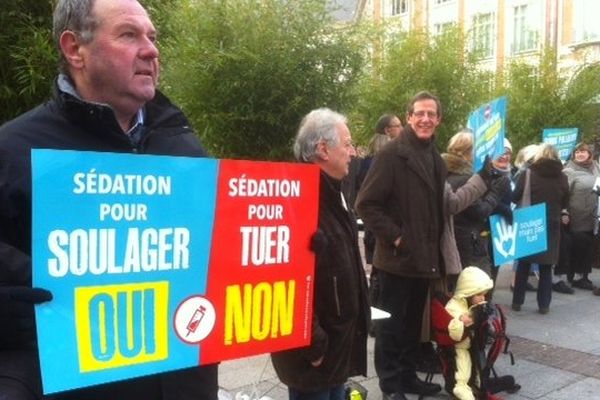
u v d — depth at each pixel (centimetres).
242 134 797
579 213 775
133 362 167
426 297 420
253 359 493
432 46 1406
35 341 156
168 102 190
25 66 304
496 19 2930
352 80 847
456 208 422
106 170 160
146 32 173
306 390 271
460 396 404
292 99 787
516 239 548
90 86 174
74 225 156
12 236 158
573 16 2592
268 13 789
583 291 783
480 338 404
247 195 190
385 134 660
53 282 154
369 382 464
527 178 650
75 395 165
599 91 1555
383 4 3347
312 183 206
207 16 763
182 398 179
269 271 197
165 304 173
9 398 143
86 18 168
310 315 209
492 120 453
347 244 277
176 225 174
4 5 300
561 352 531
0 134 162
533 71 1552
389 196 398
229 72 763
